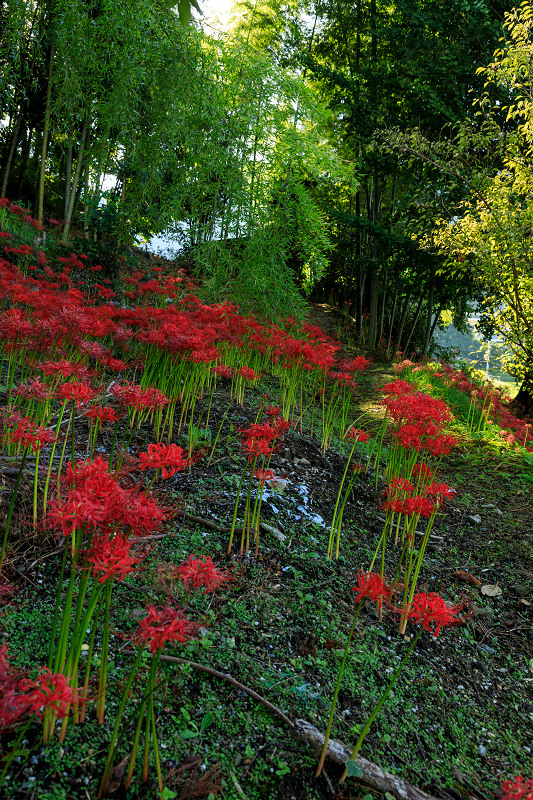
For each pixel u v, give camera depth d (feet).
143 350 15.28
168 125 23.20
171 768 5.03
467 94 33.35
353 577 9.41
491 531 13.15
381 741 6.19
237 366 18.45
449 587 10.32
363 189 43.52
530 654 8.89
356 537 11.09
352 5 40.24
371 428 19.35
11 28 21.49
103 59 23.02
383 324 47.29
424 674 7.64
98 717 5.12
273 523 10.18
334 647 7.47
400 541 11.64
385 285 40.96
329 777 5.44
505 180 24.40
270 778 5.24
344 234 44.68
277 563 9.06
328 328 43.65
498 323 26.91
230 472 11.54
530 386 31.12
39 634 6.18
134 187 26.43
